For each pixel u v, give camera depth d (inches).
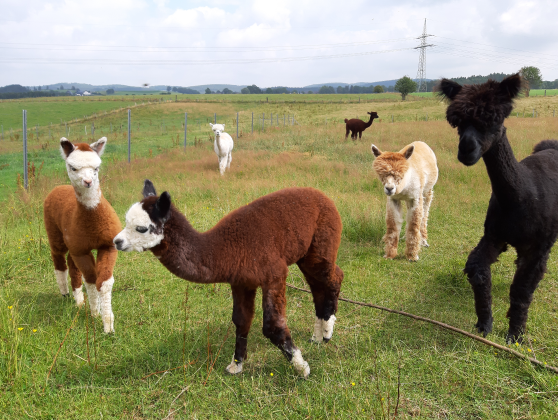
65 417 116.9
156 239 118.9
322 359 143.2
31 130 1423.5
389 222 243.3
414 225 238.1
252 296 137.9
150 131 1304.1
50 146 951.0
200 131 1277.1
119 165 534.3
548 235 146.6
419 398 121.7
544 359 139.6
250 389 126.9
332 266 148.4
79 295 185.2
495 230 154.4
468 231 284.2
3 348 139.3
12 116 1846.7
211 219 289.9
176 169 510.0
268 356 146.6
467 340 149.9
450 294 194.5
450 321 165.0
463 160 130.3
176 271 123.6
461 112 129.0
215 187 386.6
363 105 2102.6
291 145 708.7
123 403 122.3
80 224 159.0
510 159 141.3
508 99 128.8
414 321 167.2
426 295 193.0
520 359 134.4
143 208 118.8
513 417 112.5
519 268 153.3
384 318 170.4
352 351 148.3
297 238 135.6
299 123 1435.8
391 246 244.1
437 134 690.8
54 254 188.7
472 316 171.8
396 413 109.6
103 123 1657.2
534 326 159.8
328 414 115.1
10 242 257.9
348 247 258.7
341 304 185.2
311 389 126.5
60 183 400.2
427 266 228.4
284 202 139.4
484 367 133.1
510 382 127.2
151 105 2213.3
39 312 179.0
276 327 127.8
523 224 145.5
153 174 480.1
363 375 133.4
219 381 132.1
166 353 147.6
